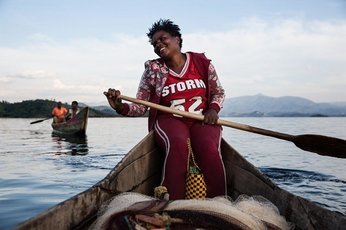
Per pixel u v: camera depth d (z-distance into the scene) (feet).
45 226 5.98
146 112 11.56
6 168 24.81
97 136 61.52
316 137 10.96
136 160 10.26
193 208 6.66
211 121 10.52
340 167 26.27
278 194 8.94
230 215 6.64
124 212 6.64
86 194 7.44
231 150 11.15
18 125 117.29
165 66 11.21
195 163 10.02
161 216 6.63
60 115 60.29
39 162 27.76
